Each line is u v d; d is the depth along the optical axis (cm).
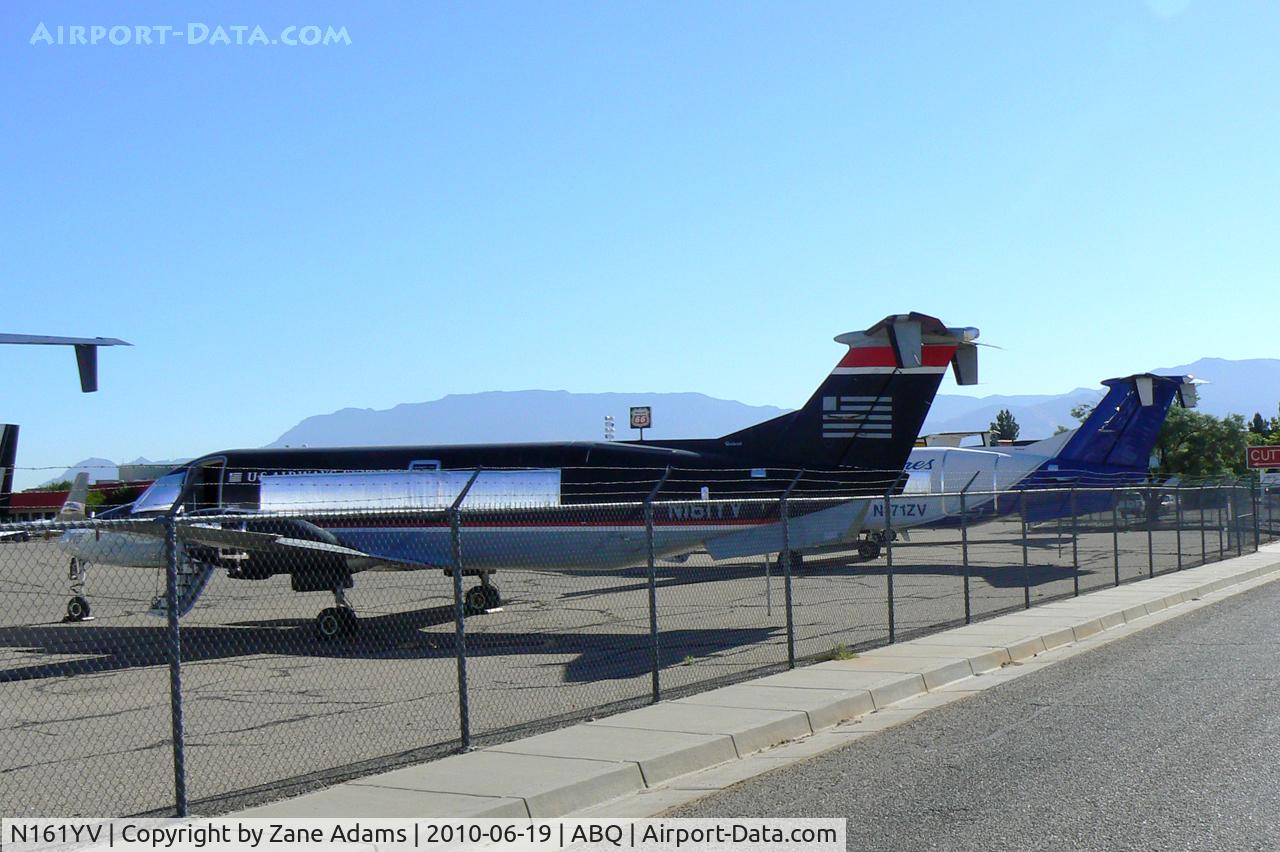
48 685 1470
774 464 2545
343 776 944
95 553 2206
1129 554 3522
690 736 1062
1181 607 2267
